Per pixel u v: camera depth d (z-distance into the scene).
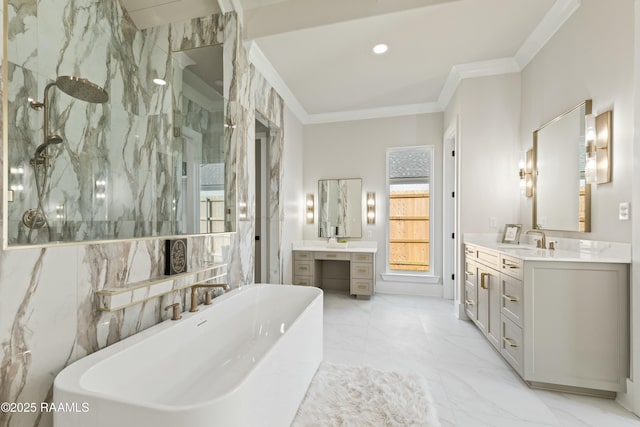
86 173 1.38
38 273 1.10
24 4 1.16
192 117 2.12
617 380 1.79
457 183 3.47
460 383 2.02
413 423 1.55
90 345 1.29
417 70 3.34
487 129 3.28
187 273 1.85
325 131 4.79
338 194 4.72
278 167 3.83
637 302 1.70
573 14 2.33
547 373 1.91
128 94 1.71
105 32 1.66
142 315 1.58
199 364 1.76
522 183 3.12
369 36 2.71
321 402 1.74
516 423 1.61
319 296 2.25
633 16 1.76
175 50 2.46
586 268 1.85
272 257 3.86
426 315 3.48
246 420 1.05
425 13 2.41
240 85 2.62
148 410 0.90
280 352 1.41
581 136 2.21
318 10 2.57
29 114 1.13
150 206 1.73
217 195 2.29
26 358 1.05
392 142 4.53
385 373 2.08
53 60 1.30
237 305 2.21
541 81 2.79
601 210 2.03
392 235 4.58
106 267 1.40
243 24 2.73
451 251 4.18
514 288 2.10
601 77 2.03
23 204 1.07
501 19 2.50
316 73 3.40
